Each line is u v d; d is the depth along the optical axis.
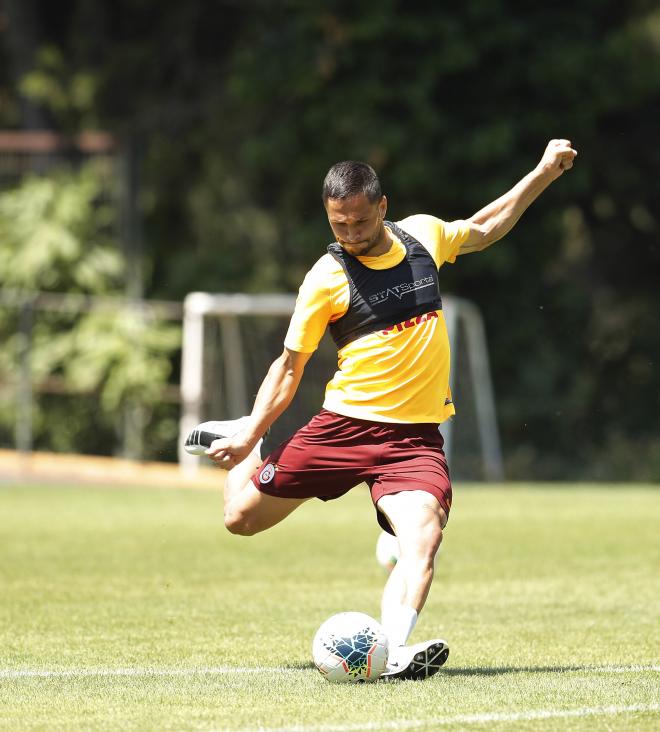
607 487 65.06
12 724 15.97
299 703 17.14
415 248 19.73
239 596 29.17
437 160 77.94
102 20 89.06
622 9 86.81
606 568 34.22
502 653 21.92
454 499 54.72
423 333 19.50
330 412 19.66
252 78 79.06
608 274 94.19
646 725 15.68
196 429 20.50
